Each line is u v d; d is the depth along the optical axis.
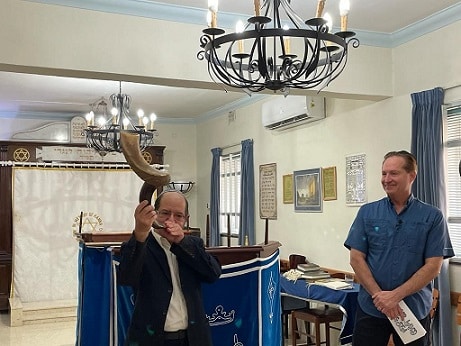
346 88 4.48
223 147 7.95
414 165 2.72
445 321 4.00
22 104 7.38
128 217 7.62
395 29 4.53
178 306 2.14
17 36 3.45
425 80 4.34
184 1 3.77
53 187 7.33
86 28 3.63
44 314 6.77
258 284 2.72
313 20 2.02
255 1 2.09
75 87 6.41
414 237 2.66
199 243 2.23
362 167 5.02
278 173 6.44
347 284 4.49
